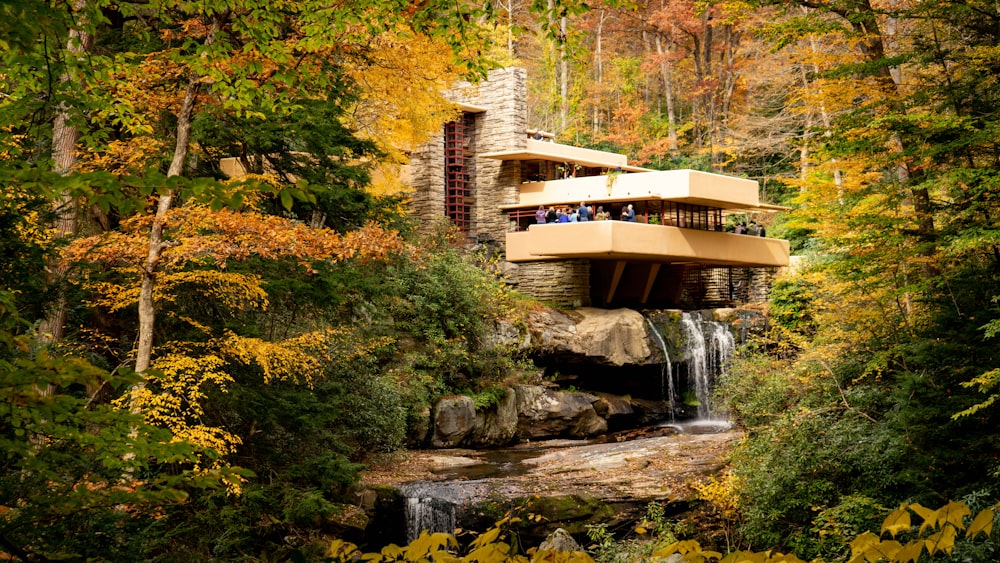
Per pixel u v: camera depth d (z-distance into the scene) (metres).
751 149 44.84
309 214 17.19
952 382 14.47
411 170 31.34
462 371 24.55
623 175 29.41
